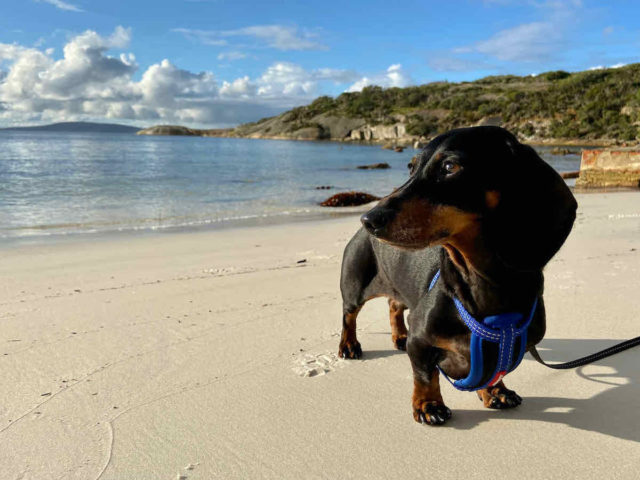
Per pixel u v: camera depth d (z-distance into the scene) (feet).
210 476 1.74
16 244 6.16
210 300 3.73
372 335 3.04
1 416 2.14
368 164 28.07
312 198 12.20
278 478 1.72
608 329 2.93
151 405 2.22
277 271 4.60
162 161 27.76
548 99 92.48
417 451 1.86
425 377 2.03
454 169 1.59
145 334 3.06
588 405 2.13
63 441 1.95
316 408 2.18
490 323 1.72
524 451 1.84
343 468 1.77
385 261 2.37
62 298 3.79
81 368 2.60
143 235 6.94
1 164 22.21
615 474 1.69
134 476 1.74
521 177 1.59
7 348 2.85
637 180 11.77
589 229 6.01
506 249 1.60
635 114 75.00
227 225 8.00
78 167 21.33
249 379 2.46
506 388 2.21
